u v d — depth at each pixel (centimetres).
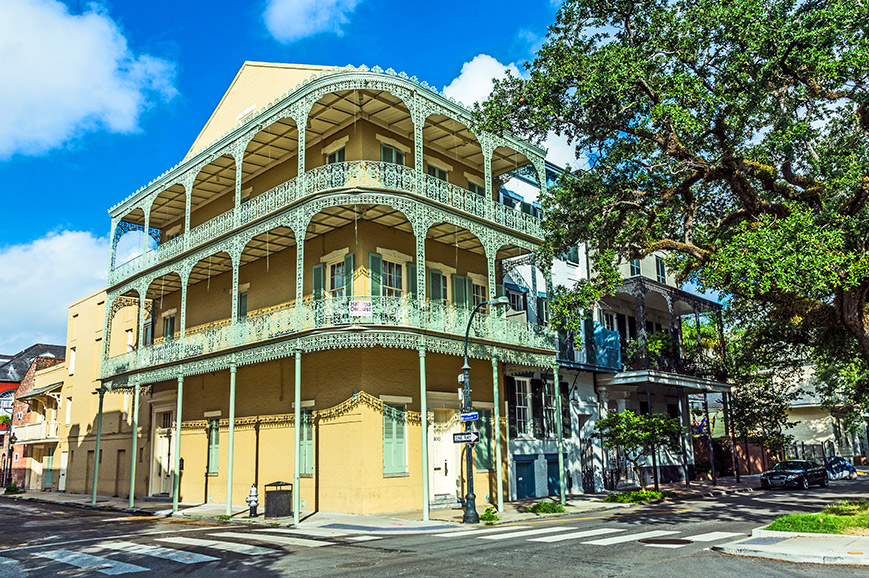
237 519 1900
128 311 3328
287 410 2211
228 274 2611
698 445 3709
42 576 1082
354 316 1838
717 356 3684
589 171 1822
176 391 2772
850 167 1383
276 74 2512
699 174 1642
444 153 2425
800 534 1205
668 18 1541
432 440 2152
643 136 1652
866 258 1281
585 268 3008
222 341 2167
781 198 1773
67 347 3931
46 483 3994
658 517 1712
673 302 3025
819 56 1327
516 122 1766
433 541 1362
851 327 1439
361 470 1916
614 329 3073
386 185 1973
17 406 4684
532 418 2519
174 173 2584
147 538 1512
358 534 1530
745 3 1398
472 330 2053
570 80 1644
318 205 1911
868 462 5312
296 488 1755
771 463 4266
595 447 2775
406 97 1991
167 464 2817
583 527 1537
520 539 1342
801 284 1262
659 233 1895
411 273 2214
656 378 2694
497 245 2225
